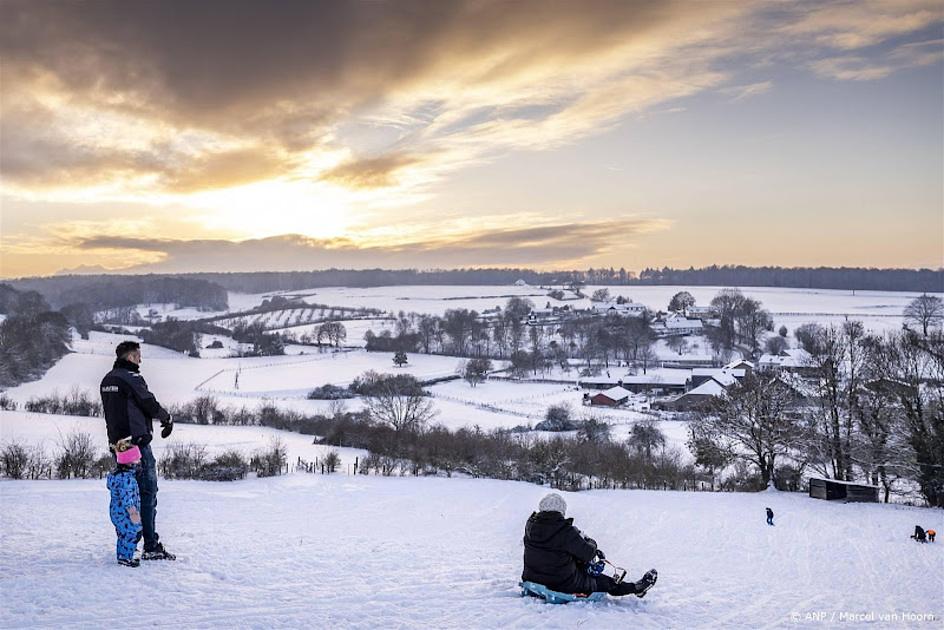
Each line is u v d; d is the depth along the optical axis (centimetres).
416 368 16512
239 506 3350
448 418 10494
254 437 8019
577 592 921
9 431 7438
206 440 7662
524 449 6800
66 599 812
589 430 8900
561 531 927
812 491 4766
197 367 16288
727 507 4134
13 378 12694
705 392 12594
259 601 858
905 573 1919
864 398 5491
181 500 3525
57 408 9588
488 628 787
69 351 17312
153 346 19800
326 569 1080
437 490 4759
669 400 12925
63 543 1177
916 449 4919
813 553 2366
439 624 796
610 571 1686
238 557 1126
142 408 1012
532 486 5312
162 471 5444
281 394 12862
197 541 1348
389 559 1229
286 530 2053
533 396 13512
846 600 1234
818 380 5747
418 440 7125
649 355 19525
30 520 1784
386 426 8131
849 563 2125
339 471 6038
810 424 5653
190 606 817
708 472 6862
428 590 961
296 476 5481
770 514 3372
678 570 1745
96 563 991
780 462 6456
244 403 11525
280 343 19850
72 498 2991
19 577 898
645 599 1010
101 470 5078
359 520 2953
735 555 2266
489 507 3850
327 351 19662
